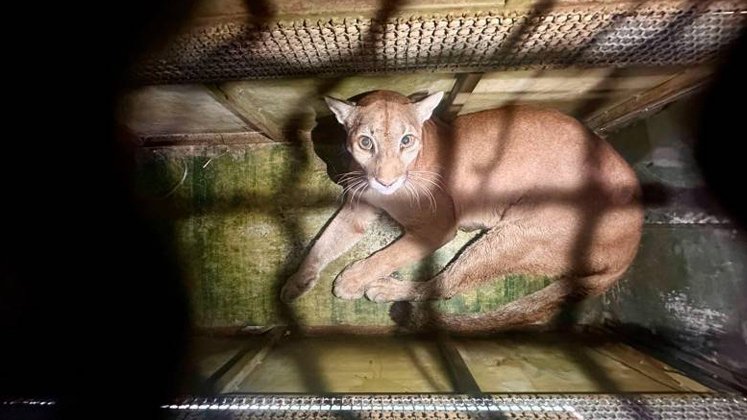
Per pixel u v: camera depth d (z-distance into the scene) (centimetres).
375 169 76
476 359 84
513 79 75
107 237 100
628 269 98
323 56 57
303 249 110
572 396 60
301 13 48
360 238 105
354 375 75
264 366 82
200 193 113
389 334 104
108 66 59
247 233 112
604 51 57
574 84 78
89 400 59
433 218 91
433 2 47
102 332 92
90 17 49
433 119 89
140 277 106
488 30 51
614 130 104
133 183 107
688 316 81
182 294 109
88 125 83
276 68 61
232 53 56
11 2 47
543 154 86
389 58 59
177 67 59
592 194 86
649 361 79
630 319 98
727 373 67
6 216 76
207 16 48
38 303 82
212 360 81
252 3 47
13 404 58
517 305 101
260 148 113
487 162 87
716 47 55
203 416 57
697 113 76
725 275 73
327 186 111
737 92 67
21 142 75
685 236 81
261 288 110
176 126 100
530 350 91
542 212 88
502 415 57
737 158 69
